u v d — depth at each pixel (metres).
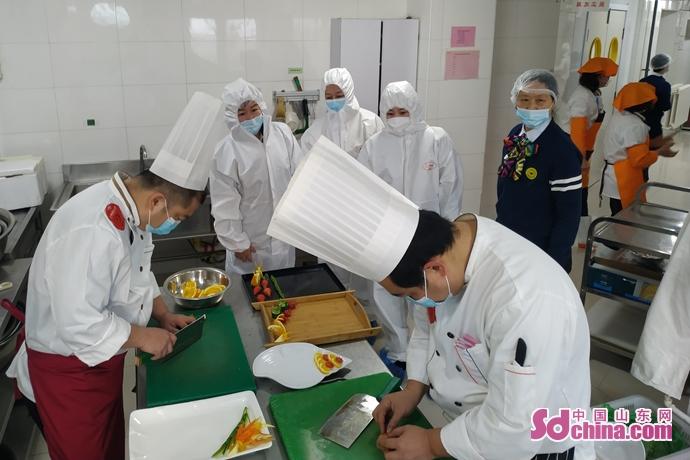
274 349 1.65
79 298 1.43
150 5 3.45
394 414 1.36
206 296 1.95
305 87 3.91
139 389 1.57
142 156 3.44
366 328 1.84
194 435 1.34
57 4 3.29
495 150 4.84
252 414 1.39
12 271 2.29
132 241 1.60
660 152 4.59
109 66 3.48
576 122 4.32
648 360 2.19
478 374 1.25
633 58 6.22
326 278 2.27
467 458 1.14
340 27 3.60
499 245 1.15
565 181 2.38
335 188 1.09
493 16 4.02
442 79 4.04
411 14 4.02
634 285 2.72
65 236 1.44
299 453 1.27
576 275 4.04
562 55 4.51
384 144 2.76
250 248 2.95
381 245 1.08
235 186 2.85
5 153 3.43
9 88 3.33
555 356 1.04
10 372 1.80
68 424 1.63
